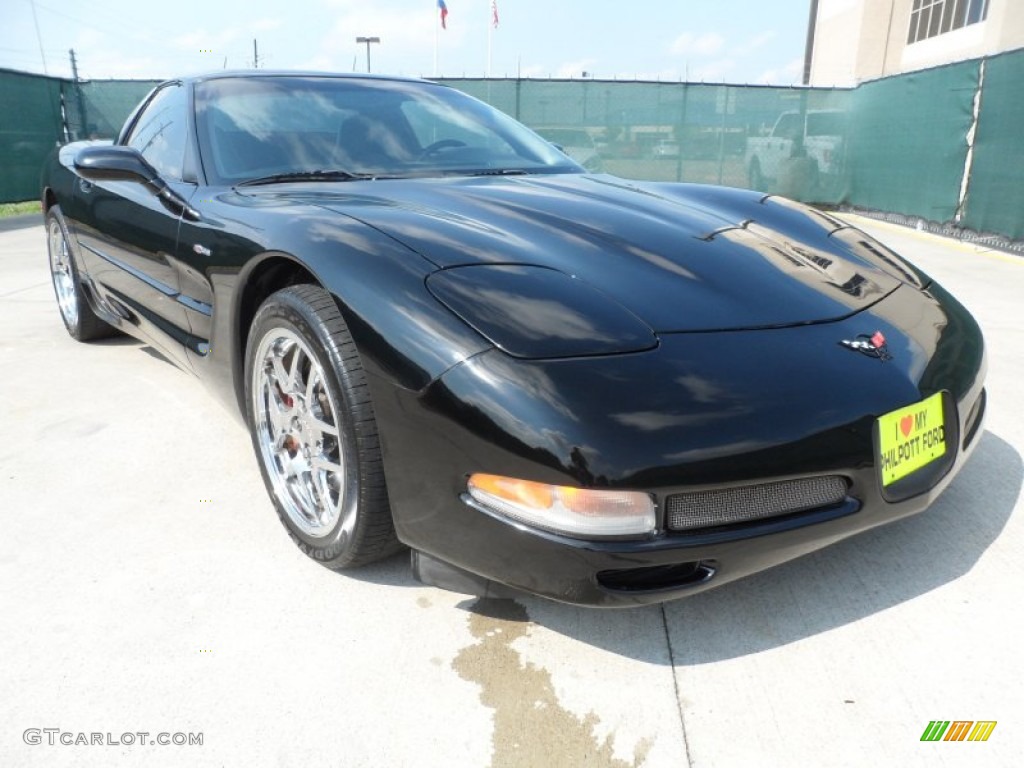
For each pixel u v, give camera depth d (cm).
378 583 193
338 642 171
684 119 1195
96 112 1193
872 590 187
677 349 155
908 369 171
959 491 234
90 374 349
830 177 1211
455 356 151
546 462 142
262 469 216
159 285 267
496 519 149
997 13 1819
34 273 596
